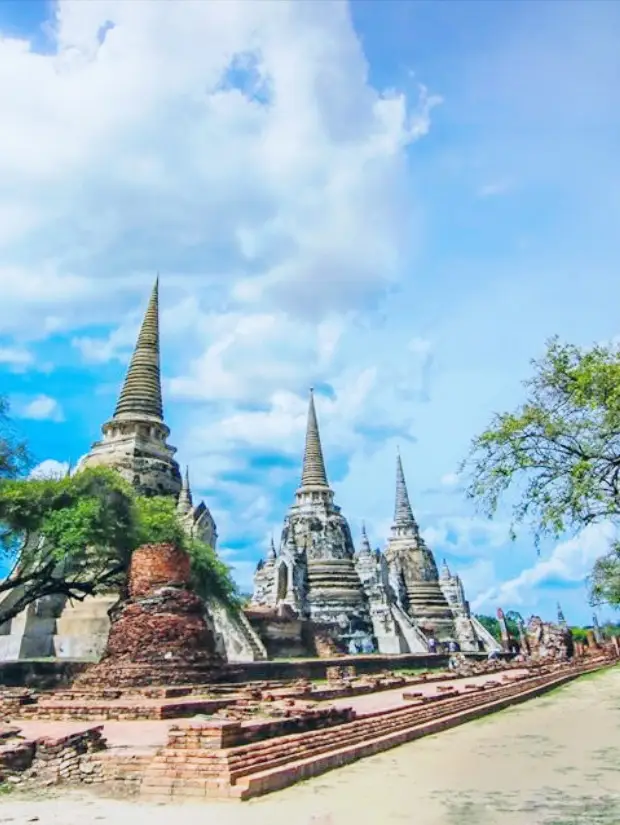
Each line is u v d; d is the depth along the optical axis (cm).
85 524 3117
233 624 4294
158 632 2550
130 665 2486
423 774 1303
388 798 1095
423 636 6241
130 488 3775
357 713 1894
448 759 1485
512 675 3909
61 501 3294
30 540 3547
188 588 2728
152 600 2616
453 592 8306
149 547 2734
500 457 2336
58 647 4056
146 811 1009
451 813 998
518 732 1972
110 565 3653
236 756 1177
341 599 6225
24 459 3316
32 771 1223
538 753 1566
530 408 2327
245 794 1080
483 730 2028
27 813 1002
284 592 6128
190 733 1221
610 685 3997
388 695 2670
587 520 2217
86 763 1212
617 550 3117
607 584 4434
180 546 3006
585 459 2203
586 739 1795
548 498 2266
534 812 999
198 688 2381
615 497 2198
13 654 3909
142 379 5359
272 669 3500
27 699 2083
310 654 5131
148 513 3766
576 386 2216
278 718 1479
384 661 4625
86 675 2575
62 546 3064
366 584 6444
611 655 7025
